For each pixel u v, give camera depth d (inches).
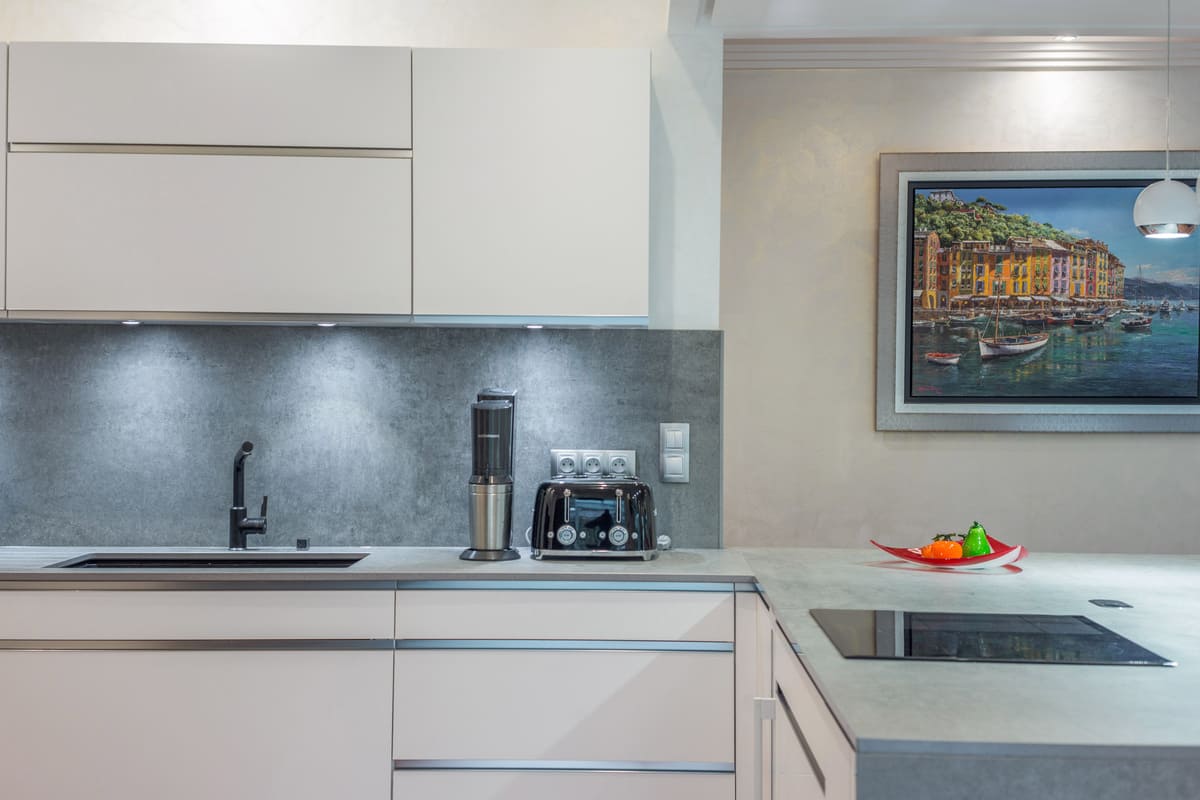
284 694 104.6
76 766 103.8
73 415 123.9
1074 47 162.4
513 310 113.0
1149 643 72.3
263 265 112.2
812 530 166.1
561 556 112.1
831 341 166.1
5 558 115.2
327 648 104.6
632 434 124.6
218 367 124.7
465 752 104.9
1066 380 163.2
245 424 124.8
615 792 104.4
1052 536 165.0
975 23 118.2
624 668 104.6
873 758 50.4
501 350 125.0
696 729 104.4
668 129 125.1
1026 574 104.3
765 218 166.2
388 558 114.9
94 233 111.4
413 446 125.0
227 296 111.9
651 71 124.8
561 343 124.9
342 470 124.9
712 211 125.1
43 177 111.1
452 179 112.7
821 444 166.2
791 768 75.2
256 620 104.6
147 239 111.7
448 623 104.9
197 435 124.6
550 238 113.0
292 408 125.0
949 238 163.8
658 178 125.2
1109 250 163.0
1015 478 165.0
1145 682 61.7
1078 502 164.9
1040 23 118.9
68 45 111.2
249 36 125.0
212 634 104.5
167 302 111.8
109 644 104.0
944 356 163.9
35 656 103.9
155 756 104.1
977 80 164.9
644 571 105.7
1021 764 50.0
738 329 166.4
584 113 113.0
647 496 114.4
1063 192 163.0
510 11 125.6
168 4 124.6
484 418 114.1
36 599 104.0
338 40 125.6
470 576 105.0
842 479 166.2
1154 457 164.9
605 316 113.2
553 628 104.9
